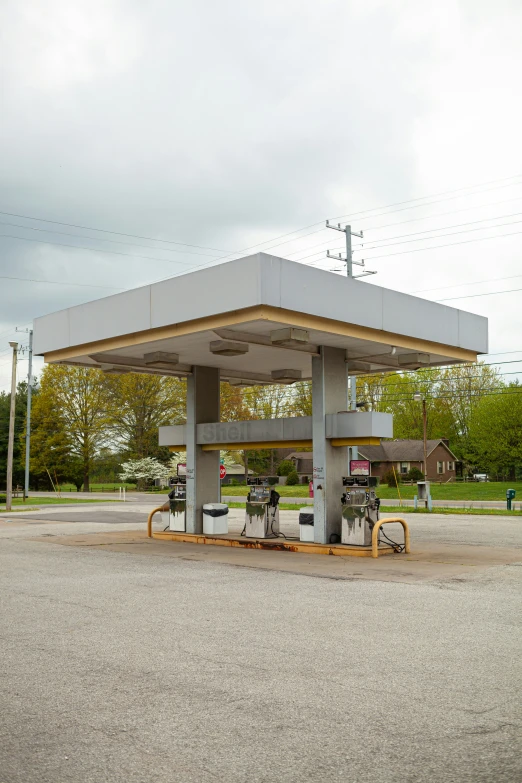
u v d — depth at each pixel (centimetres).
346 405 1752
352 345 1681
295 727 531
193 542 1950
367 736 512
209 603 1032
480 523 2673
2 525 2798
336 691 615
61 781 443
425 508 3503
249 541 1806
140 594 1115
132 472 6931
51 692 622
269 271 1332
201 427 1998
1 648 779
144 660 723
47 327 1853
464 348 1850
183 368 2005
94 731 527
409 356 1862
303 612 960
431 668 683
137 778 447
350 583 1206
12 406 4031
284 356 1867
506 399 6606
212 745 498
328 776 448
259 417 7119
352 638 808
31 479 7525
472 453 7756
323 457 1683
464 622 890
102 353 1828
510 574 1300
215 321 1438
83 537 2145
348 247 3794
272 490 1897
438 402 8256
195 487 2011
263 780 443
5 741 510
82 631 858
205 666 700
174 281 1504
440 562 1473
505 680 645
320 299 1435
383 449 7625
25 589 1175
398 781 440
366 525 1628
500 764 462
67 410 6894
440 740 504
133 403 6750
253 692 615
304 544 1673
